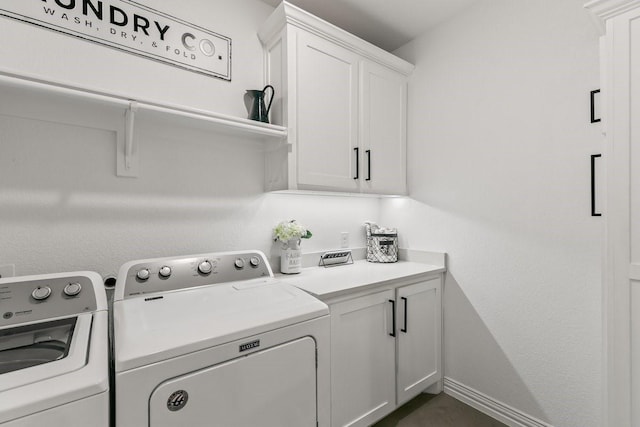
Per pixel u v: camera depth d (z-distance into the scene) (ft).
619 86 3.53
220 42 5.55
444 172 6.68
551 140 5.13
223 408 2.91
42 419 2.02
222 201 5.53
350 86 6.08
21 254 3.92
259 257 5.12
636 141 3.41
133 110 4.02
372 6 6.19
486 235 5.99
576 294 4.87
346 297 4.96
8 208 3.84
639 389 3.36
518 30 5.54
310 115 5.49
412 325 6.03
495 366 5.84
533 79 5.35
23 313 3.08
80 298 3.36
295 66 5.32
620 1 3.48
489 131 5.94
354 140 6.13
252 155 5.89
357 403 5.12
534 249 5.34
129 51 4.67
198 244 5.27
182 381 2.69
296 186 5.30
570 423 4.92
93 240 4.38
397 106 7.06
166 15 5.01
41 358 2.82
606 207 3.60
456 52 6.48
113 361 2.69
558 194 5.05
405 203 7.50
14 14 3.89
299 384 3.48
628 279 3.43
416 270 6.27
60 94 3.59
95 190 4.40
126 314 3.25
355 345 5.10
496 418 5.79
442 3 6.15
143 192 4.76
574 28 4.90
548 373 5.17
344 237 7.41
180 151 5.09
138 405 2.49
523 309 5.47
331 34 5.70
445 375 6.67
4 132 3.82
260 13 6.06
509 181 5.65
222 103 5.55
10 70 3.20
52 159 4.10
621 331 3.47
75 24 4.27
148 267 4.17
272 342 3.26
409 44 7.43
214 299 3.83
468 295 6.27
